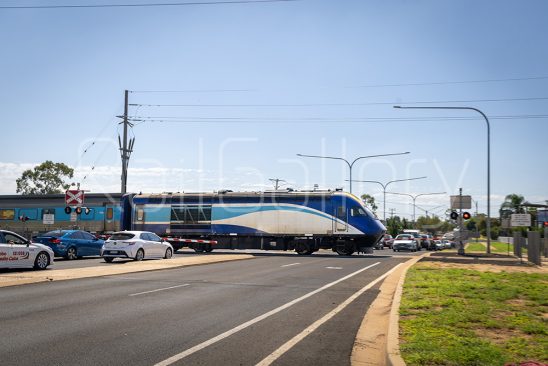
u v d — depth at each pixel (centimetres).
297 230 3500
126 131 3900
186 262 2406
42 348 761
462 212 3441
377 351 796
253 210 3594
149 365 684
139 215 3788
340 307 1191
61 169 7319
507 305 1134
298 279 1780
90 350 754
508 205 9638
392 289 1535
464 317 970
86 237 2772
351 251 3453
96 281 1631
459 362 657
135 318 1005
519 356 701
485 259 2805
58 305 1145
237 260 2798
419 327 879
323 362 721
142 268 2059
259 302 1242
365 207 3425
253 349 781
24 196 4656
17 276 1669
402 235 5184
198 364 693
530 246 2606
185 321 986
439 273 1870
